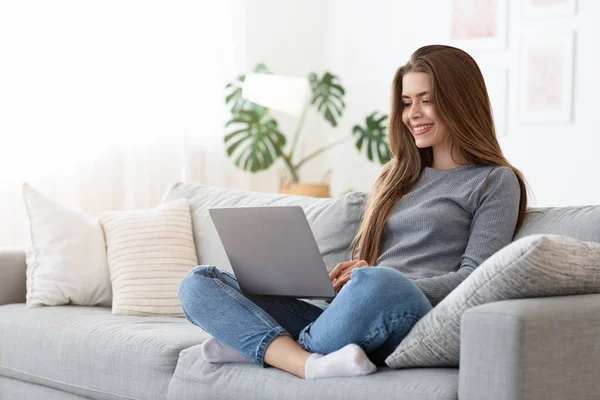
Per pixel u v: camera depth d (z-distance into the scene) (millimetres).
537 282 1514
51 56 3973
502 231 2014
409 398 1547
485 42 4535
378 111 5023
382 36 5020
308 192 4645
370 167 5082
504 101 4469
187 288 1980
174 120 4449
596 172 4172
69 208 2893
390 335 1717
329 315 1771
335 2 5270
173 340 2176
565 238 1576
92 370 2291
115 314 2631
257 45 4977
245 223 1925
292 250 1868
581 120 4215
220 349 1949
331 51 5297
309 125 5277
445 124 2170
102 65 4152
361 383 1646
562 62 4266
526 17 4383
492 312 1445
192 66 4539
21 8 3873
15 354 2533
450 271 2064
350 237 2502
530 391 1418
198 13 4570
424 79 2189
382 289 1685
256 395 1813
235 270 2020
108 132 4195
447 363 1645
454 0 4652
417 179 2262
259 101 3744
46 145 3973
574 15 4230
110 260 2785
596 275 1628
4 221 3863
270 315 2031
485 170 2133
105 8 4152
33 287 2738
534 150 4387
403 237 2170
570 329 1487
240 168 4824
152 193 4383
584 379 1519
